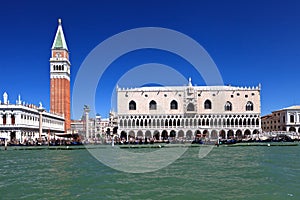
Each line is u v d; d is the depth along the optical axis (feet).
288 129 563.48
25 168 144.05
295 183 100.42
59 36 602.85
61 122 594.24
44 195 88.48
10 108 436.35
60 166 150.00
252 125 501.56
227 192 89.40
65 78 597.52
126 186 98.94
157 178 112.27
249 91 504.02
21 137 439.22
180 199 82.79
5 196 87.86
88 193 90.27
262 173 120.26
